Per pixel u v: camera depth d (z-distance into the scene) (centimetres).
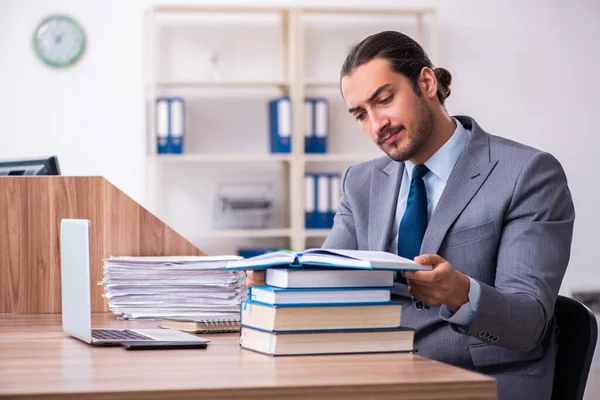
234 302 199
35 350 154
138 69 521
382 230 207
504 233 184
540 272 174
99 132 516
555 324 181
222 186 535
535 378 179
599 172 559
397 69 188
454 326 164
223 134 534
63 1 512
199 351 151
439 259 152
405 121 190
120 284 202
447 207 191
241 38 534
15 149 509
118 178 518
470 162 193
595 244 556
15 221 229
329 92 542
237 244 536
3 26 506
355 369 129
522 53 552
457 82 548
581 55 557
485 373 184
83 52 514
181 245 229
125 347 155
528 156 189
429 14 525
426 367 131
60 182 228
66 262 173
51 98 511
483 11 550
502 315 159
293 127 505
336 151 543
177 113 497
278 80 509
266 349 146
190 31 529
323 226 510
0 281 228
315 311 144
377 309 147
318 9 509
